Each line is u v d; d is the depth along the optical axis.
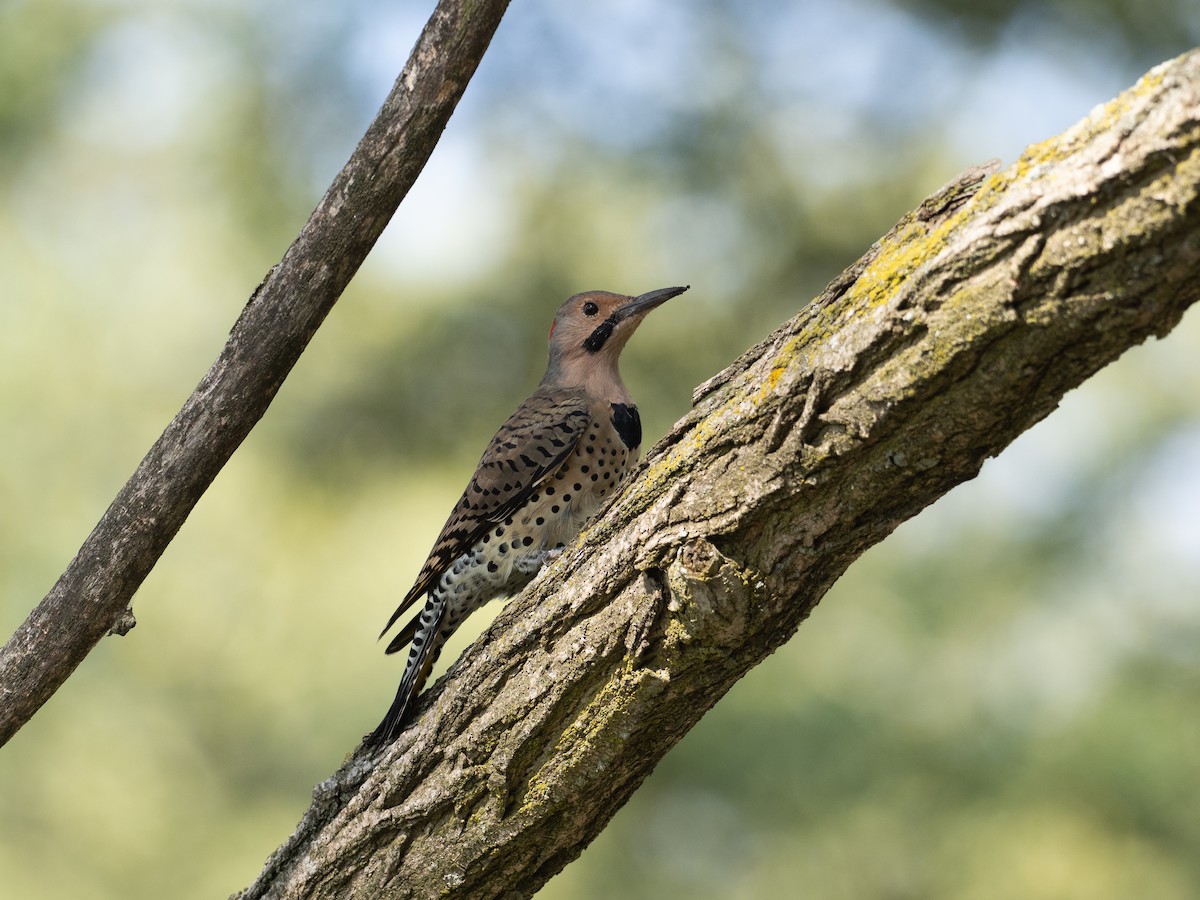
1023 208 4.06
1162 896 11.88
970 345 4.22
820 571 4.88
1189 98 3.74
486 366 13.70
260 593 13.45
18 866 13.09
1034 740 12.61
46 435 13.53
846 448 4.57
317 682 13.15
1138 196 3.85
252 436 13.72
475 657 5.55
